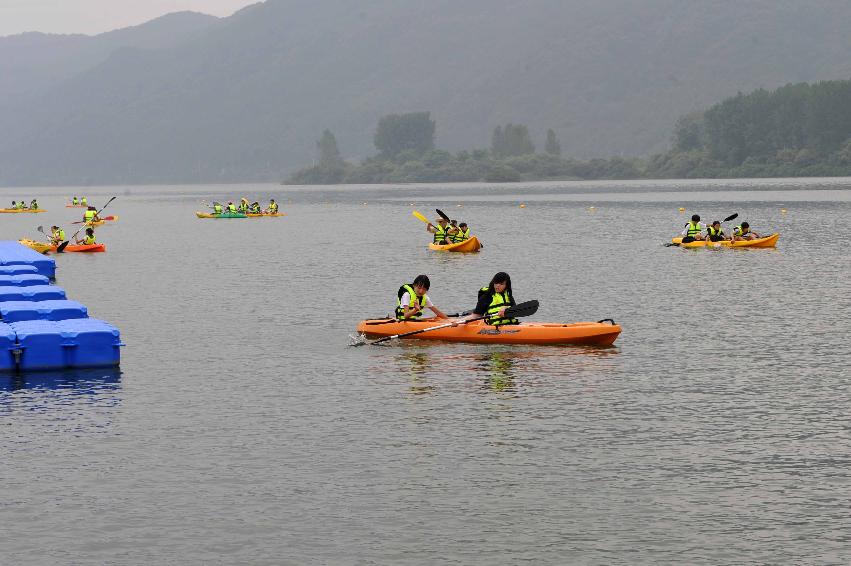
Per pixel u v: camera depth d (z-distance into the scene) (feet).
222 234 340.39
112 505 62.54
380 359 107.96
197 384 96.17
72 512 61.36
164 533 58.13
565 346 114.32
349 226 378.53
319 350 114.11
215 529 58.70
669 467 69.05
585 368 101.81
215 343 119.65
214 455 72.54
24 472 68.80
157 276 199.72
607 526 58.80
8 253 202.39
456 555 55.01
